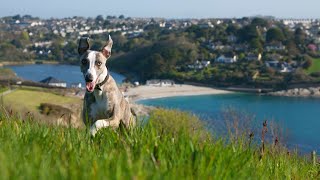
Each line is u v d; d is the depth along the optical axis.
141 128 1.71
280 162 1.67
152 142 1.41
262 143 1.70
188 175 1.10
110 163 1.17
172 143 1.42
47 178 0.96
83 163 1.10
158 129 1.67
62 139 1.51
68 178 0.98
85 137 1.67
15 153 1.19
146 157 1.23
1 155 1.05
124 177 0.98
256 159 1.57
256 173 1.35
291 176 1.57
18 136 1.49
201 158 1.21
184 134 1.48
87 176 0.99
